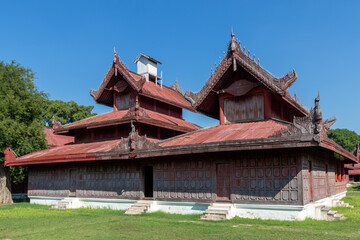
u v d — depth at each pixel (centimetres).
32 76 3050
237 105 2228
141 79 2806
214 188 1869
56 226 1564
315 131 1477
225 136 1855
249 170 1767
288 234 1297
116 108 3097
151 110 3036
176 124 2778
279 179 1677
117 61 2939
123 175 2303
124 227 1496
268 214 1686
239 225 1545
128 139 2097
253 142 1617
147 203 2092
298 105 2195
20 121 2903
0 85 2797
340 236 1255
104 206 2361
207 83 2225
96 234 1338
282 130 1555
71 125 2994
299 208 1602
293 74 2083
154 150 1966
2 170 3002
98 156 2211
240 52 2075
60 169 2712
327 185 2342
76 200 2484
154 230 1414
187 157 1998
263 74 2000
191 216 1841
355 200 2822
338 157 2711
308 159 1772
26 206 2650
